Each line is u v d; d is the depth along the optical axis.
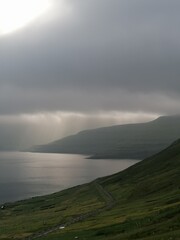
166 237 79.25
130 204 177.38
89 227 124.06
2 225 189.25
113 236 99.50
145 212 128.38
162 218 103.94
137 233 92.44
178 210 105.81
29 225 169.62
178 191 166.00
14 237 139.12
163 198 161.00
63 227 145.12
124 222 116.44
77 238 109.06
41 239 121.88
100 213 170.88
